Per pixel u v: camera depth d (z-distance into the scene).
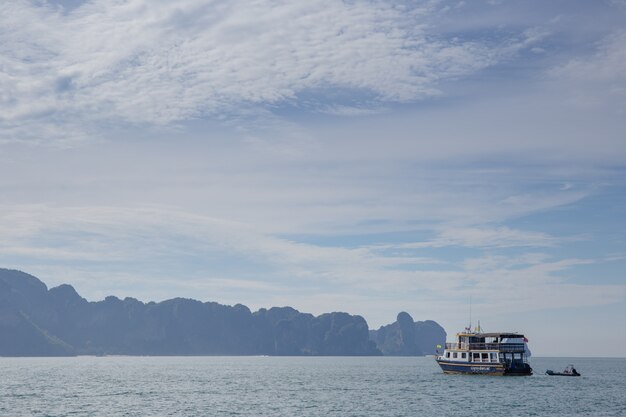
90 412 102.88
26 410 105.38
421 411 103.50
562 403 115.19
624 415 100.31
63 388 153.00
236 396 131.38
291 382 180.88
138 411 104.31
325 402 117.69
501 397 124.44
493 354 167.88
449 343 175.25
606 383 169.75
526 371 169.00
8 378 197.75
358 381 183.50
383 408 107.38
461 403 114.25
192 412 103.19
